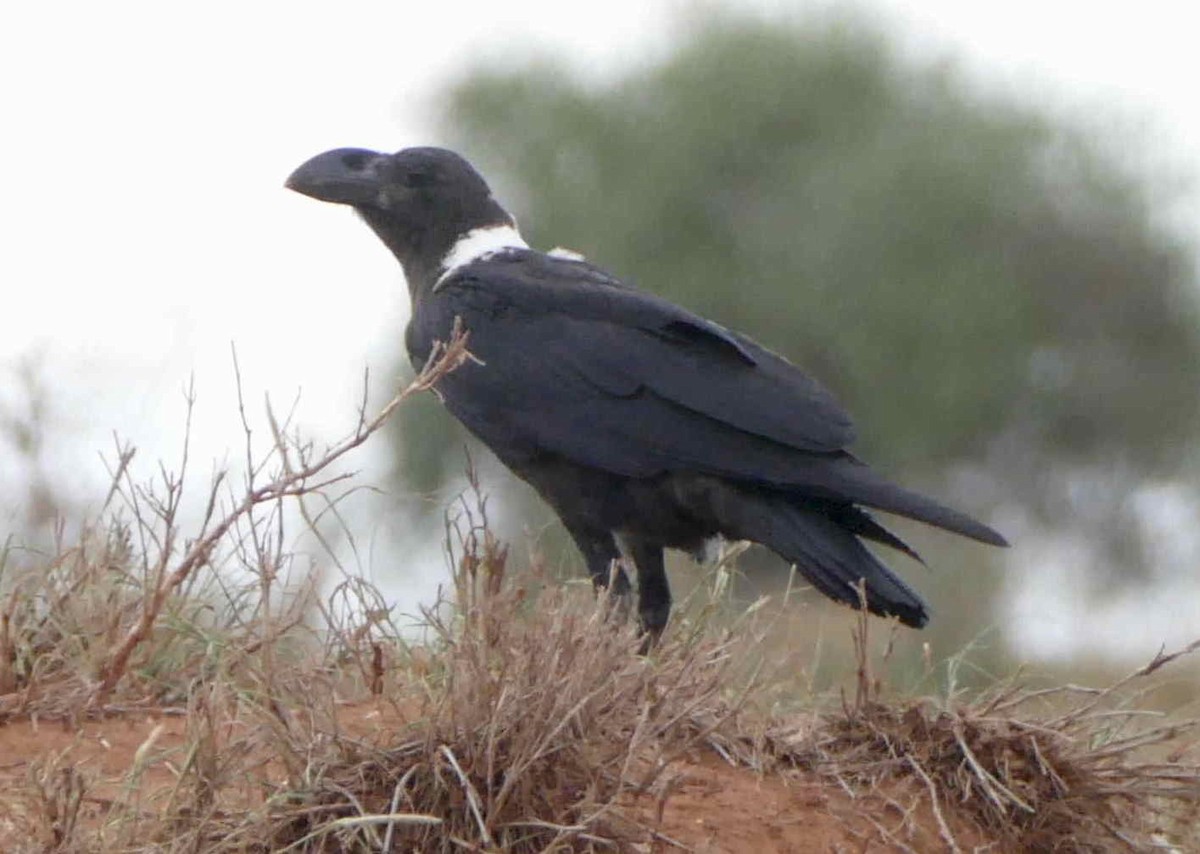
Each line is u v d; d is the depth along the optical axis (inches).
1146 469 1400.1
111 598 377.7
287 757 302.7
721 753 352.2
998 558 769.6
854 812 339.6
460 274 472.4
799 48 1424.7
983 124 1413.6
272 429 378.0
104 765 329.1
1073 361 1393.9
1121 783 355.9
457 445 1063.6
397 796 294.5
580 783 305.0
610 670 313.9
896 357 1346.0
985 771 351.9
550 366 447.2
